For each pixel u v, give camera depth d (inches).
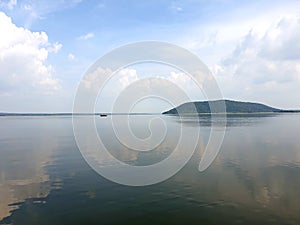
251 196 834.2
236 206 755.4
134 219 685.9
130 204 780.6
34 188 941.8
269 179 1016.2
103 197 840.3
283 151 1614.2
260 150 1651.1
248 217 686.5
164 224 660.1
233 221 666.2
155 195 850.8
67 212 736.3
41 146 1911.9
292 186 929.5
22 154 1599.4
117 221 677.9
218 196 837.2
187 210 733.3
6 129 3614.7
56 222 681.0
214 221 668.1
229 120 5029.5
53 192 896.3
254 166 1226.6
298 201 789.2
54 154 1578.5
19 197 855.1
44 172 1159.6
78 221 684.1
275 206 754.2
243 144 1902.1
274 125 3705.7
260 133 2625.5
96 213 725.9
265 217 684.7
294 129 3083.2
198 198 821.2
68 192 893.2
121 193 874.8
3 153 1640.0
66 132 3041.3
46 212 737.6
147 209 744.3
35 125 4527.6
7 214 732.0
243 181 992.9
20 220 694.5
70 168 1223.5
